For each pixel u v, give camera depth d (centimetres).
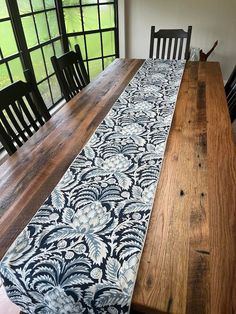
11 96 124
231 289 54
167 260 60
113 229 68
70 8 273
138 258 61
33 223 72
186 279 56
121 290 55
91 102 144
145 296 54
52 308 62
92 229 69
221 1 298
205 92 151
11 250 64
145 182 84
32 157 100
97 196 80
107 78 179
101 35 312
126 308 55
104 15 305
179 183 83
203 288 55
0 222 72
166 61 210
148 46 342
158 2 312
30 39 234
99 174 89
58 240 66
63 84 167
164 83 166
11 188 85
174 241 65
